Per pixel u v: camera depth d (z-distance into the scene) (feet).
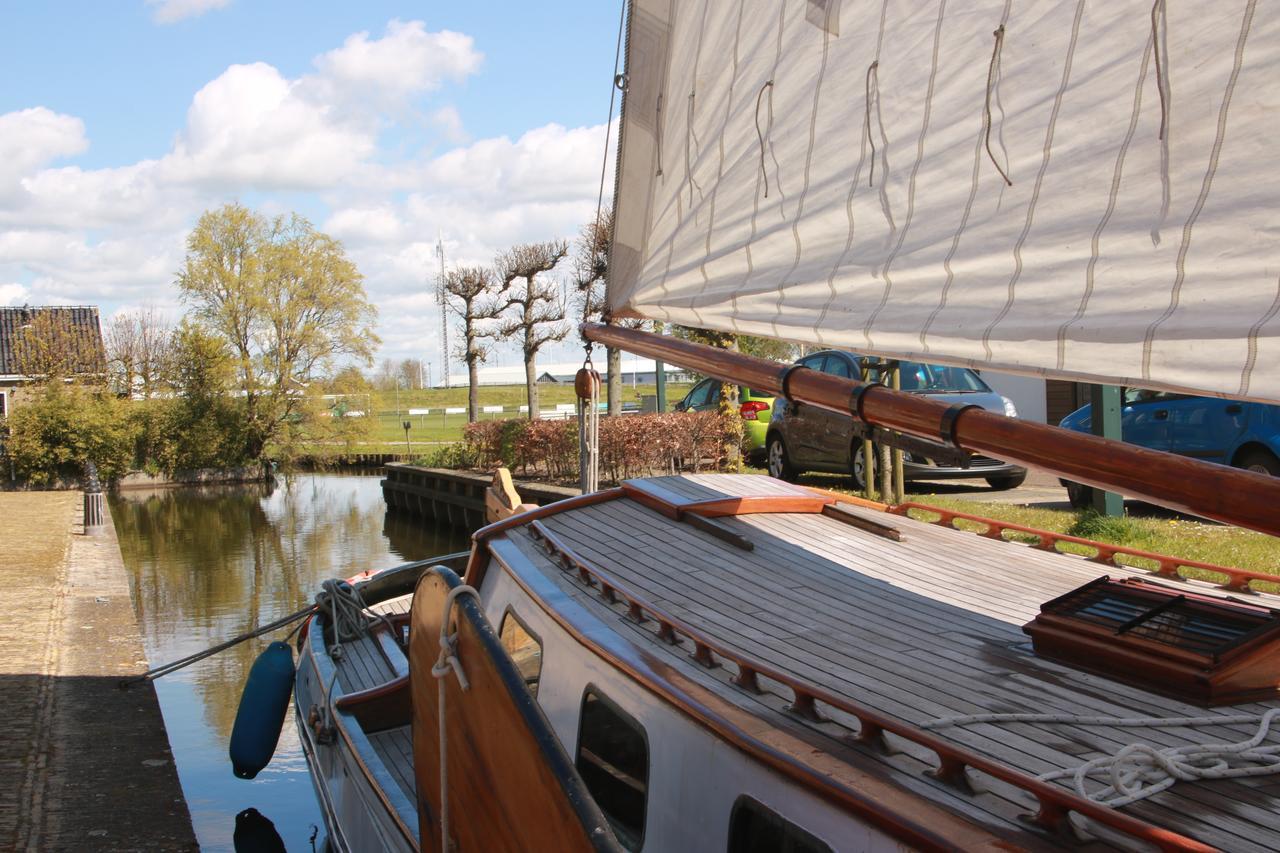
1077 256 9.09
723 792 9.45
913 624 12.33
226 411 128.36
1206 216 8.07
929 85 10.49
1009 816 7.82
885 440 10.80
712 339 51.60
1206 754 8.45
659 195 15.24
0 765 20.63
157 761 21.20
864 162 11.34
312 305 133.90
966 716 9.61
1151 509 36.35
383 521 84.43
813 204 12.09
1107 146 8.80
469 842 12.06
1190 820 7.72
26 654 29.78
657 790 10.39
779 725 9.47
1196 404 32.68
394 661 23.54
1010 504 36.19
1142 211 8.53
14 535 59.41
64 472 120.06
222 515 92.12
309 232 135.33
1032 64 9.41
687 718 9.93
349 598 26.14
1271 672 9.83
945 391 40.34
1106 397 28.40
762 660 11.21
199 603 50.14
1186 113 8.18
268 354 132.05
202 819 24.62
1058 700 10.01
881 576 14.26
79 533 61.36
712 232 13.99
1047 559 15.44
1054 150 9.26
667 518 16.66
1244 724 9.27
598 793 11.64
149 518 91.09
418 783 13.78
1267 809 7.87
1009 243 9.71
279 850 22.84
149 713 24.52
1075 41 9.00
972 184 10.09
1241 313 7.82
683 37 14.07
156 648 41.06
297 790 26.37
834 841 8.19
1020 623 12.40
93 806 18.71
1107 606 11.12
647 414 58.34
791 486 18.75
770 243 12.83
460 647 11.45
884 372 37.35
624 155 15.71
